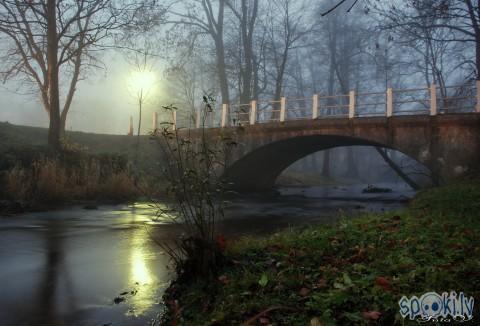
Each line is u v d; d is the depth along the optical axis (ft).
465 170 45.03
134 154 70.28
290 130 59.67
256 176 79.92
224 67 101.96
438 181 48.75
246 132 63.67
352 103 53.72
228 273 14.26
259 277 13.35
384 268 12.85
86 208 41.52
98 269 18.34
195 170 15.29
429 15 49.16
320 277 13.16
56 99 59.41
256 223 34.40
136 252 21.84
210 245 14.78
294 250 16.25
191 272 14.84
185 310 12.34
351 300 10.63
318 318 9.79
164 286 15.85
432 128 47.65
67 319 12.55
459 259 13.17
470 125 45.44
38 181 43.91
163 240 25.29
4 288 15.51
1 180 43.09
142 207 43.16
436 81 96.27
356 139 57.93
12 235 26.50
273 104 107.65
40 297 14.51
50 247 22.98
